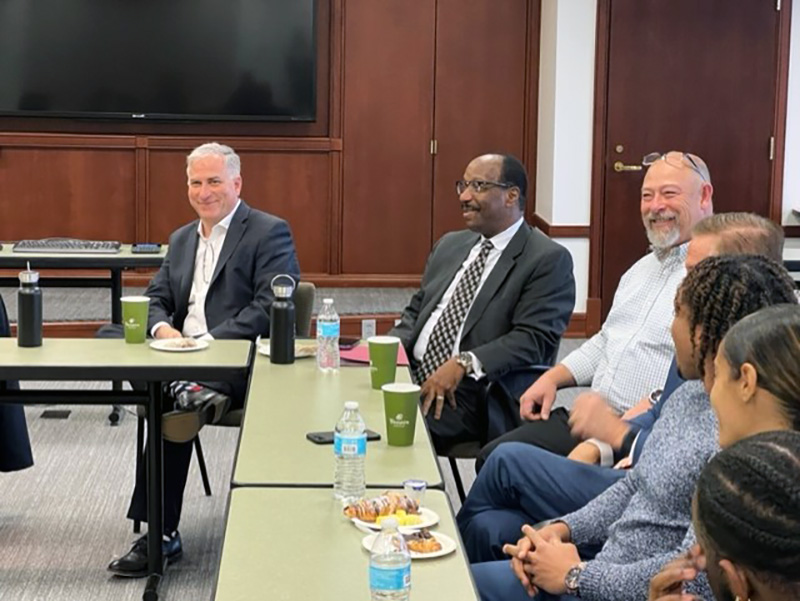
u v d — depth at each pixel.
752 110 7.28
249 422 2.68
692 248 2.64
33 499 4.27
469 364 3.59
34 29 7.34
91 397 3.33
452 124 7.69
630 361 3.22
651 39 7.14
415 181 7.74
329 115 7.70
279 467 2.35
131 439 5.08
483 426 3.62
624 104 7.17
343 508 2.10
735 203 7.35
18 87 7.36
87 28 7.37
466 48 7.63
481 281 3.80
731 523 1.10
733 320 1.96
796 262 5.18
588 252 7.22
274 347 3.33
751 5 7.19
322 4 7.60
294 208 7.71
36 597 3.41
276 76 7.52
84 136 7.48
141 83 7.45
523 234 3.80
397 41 7.61
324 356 3.25
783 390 1.53
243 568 1.83
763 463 1.11
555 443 3.29
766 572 1.08
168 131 7.60
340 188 7.71
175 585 3.50
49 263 4.81
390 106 7.66
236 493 2.19
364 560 1.87
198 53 7.46
